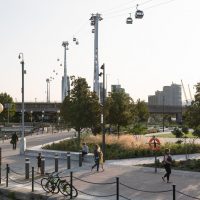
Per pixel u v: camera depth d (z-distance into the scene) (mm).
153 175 23594
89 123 39094
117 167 26891
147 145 34781
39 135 65562
